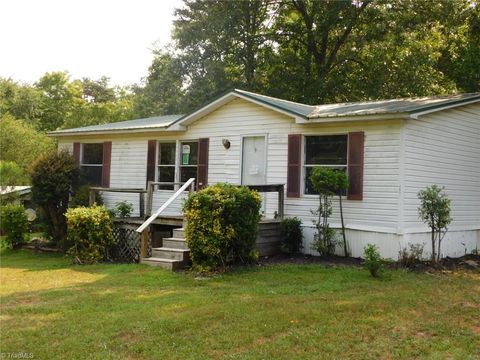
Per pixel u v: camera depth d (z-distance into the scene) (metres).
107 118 36.94
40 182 14.63
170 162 15.30
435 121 11.86
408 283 8.60
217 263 9.95
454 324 6.21
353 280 8.85
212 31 25.70
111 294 7.95
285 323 6.11
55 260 12.62
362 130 11.38
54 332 5.92
